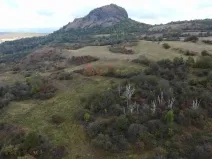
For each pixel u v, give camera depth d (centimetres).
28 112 2853
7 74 4850
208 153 2069
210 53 4459
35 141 2144
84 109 2762
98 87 3338
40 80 3616
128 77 3562
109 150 2133
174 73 3447
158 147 2133
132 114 2497
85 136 2342
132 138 2222
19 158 1959
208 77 3266
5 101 3080
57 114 2720
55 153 2092
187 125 2439
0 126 2591
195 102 2722
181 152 2103
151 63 3838
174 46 5019
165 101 2731
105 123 2406
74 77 3788
